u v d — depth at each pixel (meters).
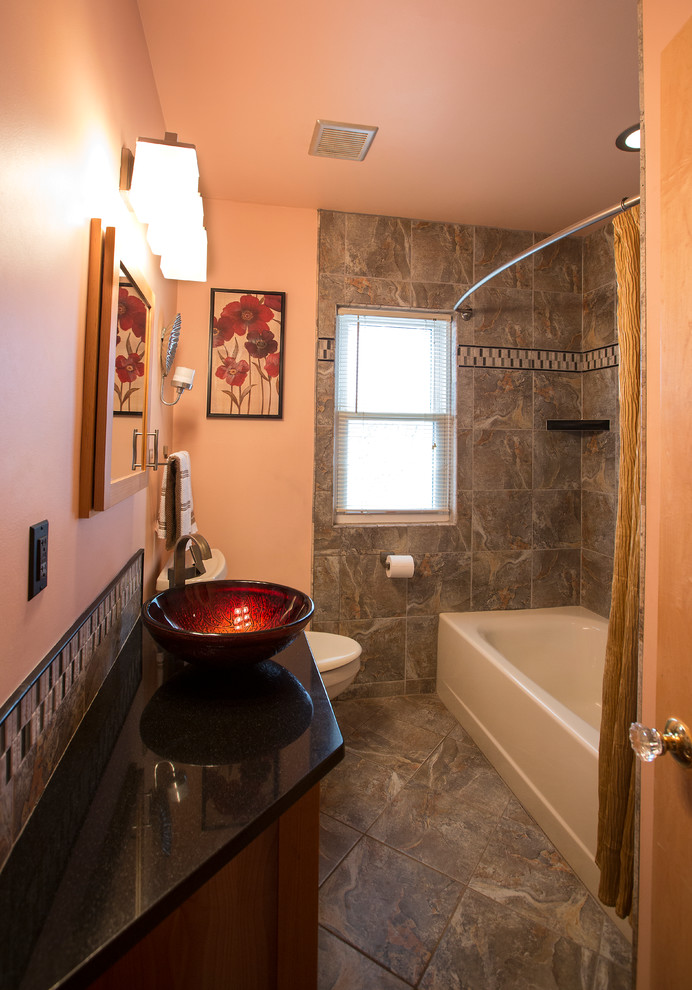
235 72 1.78
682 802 0.88
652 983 0.96
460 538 2.96
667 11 1.00
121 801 0.77
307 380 2.77
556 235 1.86
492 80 1.81
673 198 0.87
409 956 1.42
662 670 0.91
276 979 0.95
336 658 2.13
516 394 2.99
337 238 2.78
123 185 1.34
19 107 0.72
